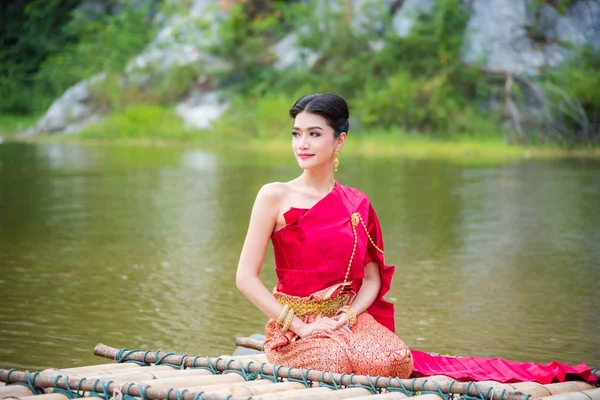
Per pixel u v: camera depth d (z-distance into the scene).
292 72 32.16
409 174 18.30
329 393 3.54
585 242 9.98
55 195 14.09
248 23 34.91
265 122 29.81
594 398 3.70
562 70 30.16
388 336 4.06
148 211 12.33
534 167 20.52
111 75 33.09
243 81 32.84
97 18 37.16
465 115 29.22
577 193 14.84
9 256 8.95
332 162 4.23
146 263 8.65
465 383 3.59
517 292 7.47
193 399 3.29
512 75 30.22
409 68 31.20
